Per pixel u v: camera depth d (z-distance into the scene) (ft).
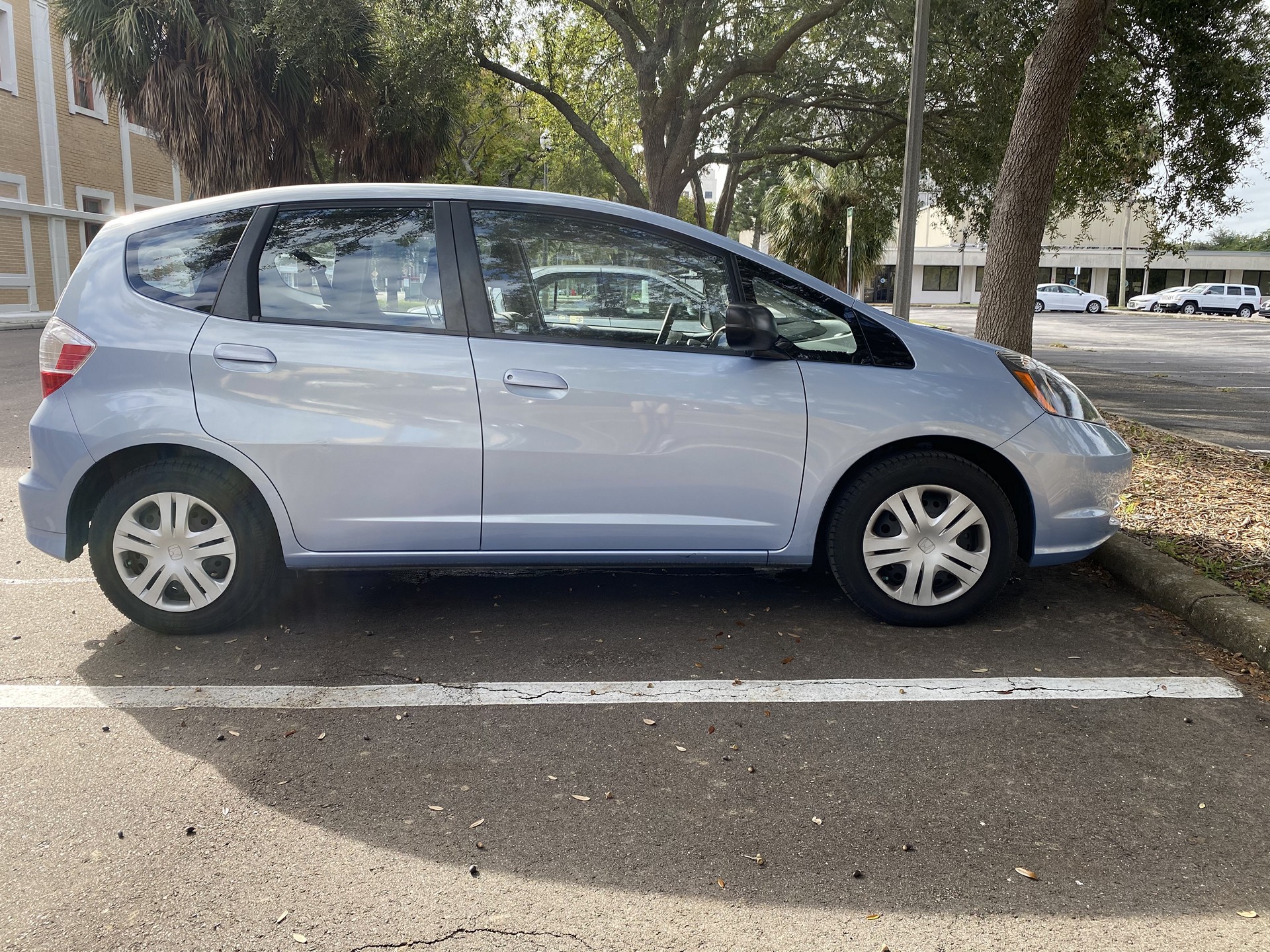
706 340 12.12
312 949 6.59
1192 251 173.68
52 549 11.90
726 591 14.21
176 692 10.73
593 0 50.11
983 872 7.49
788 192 97.50
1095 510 12.69
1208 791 8.69
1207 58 35.40
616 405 11.73
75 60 50.88
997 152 46.26
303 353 11.60
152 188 97.14
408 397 11.62
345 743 9.55
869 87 50.55
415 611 13.35
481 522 11.89
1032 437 12.25
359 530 11.84
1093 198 43.45
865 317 12.36
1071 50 24.40
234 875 7.40
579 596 13.97
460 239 12.01
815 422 11.97
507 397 11.64
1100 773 9.02
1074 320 124.47
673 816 8.28
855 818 8.25
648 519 12.05
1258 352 67.92
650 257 12.14
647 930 6.82
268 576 12.26
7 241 75.51
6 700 10.49
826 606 13.57
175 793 8.59
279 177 53.06
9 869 7.45
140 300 11.82
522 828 8.09
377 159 57.67
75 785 8.71
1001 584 12.55
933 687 10.91
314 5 46.68
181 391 11.55
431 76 46.98
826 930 6.83
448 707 10.39
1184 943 6.68
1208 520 17.38
